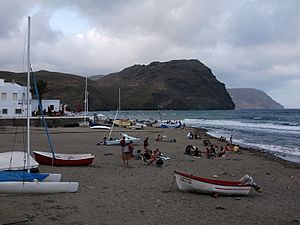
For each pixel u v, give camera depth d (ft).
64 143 121.80
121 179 60.75
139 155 88.69
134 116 494.18
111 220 37.42
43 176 49.19
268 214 43.45
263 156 109.70
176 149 115.14
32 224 34.27
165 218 39.22
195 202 46.85
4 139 127.03
